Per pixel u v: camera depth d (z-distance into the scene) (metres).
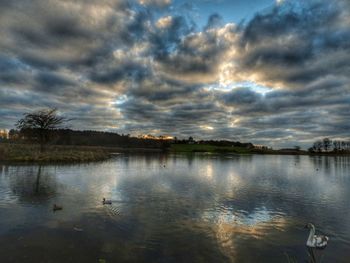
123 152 98.31
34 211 13.22
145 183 23.81
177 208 14.88
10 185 19.92
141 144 145.00
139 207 14.84
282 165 55.16
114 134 140.25
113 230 10.89
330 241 10.50
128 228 11.20
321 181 28.83
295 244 10.06
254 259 8.70
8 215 12.41
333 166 54.72
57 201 15.45
